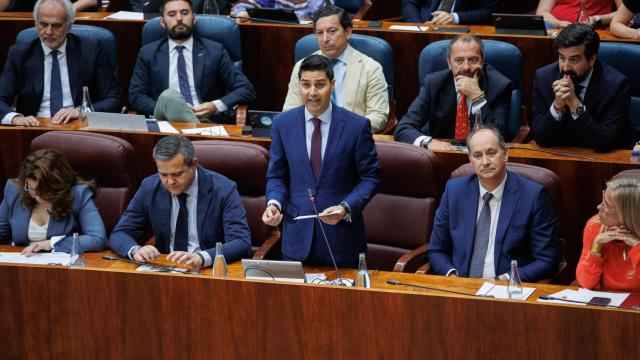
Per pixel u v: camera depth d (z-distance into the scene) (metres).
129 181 13.56
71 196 12.74
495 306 8.39
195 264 11.57
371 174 11.86
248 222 13.31
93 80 17.70
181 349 9.22
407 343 8.66
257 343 9.02
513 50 15.95
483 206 11.89
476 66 14.95
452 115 15.27
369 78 16.42
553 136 14.23
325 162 11.78
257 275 10.37
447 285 10.85
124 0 22.78
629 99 14.43
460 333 8.51
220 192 12.37
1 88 17.50
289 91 16.56
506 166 12.12
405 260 12.05
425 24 18.97
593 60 14.41
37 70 17.56
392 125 16.97
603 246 10.79
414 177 12.91
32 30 18.14
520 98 15.92
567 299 10.41
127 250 12.03
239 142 13.38
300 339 8.92
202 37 18.08
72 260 11.36
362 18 21.23
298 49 17.08
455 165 13.62
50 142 13.55
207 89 17.72
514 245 11.73
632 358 8.14
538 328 8.32
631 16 17.34
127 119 14.94
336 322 8.80
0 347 9.55
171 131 15.09
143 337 9.29
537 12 19.94
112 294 9.27
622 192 10.47
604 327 8.17
